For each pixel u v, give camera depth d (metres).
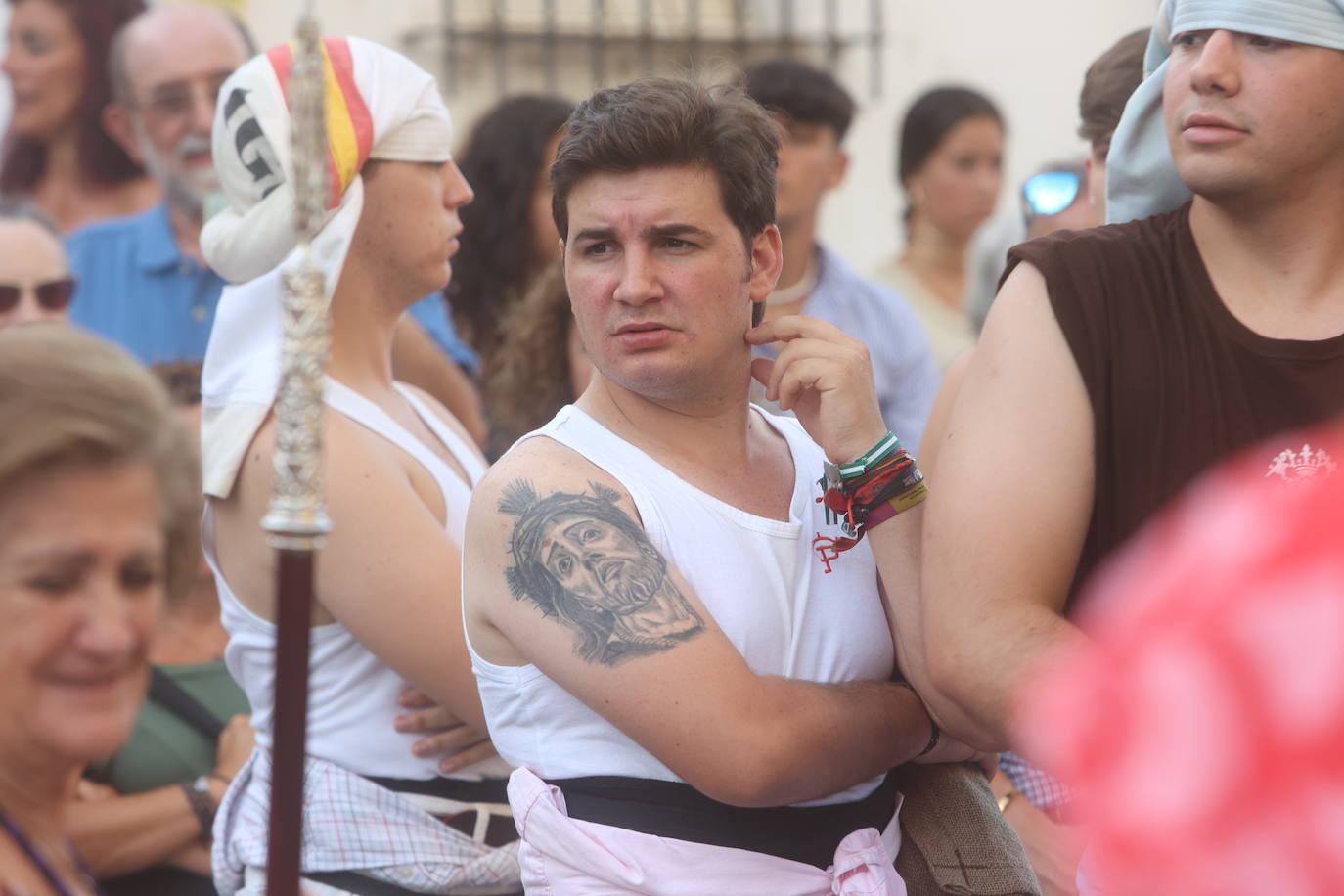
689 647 4.97
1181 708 1.80
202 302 10.60
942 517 4.91
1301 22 4.66
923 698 5.40
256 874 6.23
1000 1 17.11
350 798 6.12
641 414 5.41
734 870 5.11
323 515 3.66
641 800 5.14
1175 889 1.81
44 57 11.85
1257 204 4.85
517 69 16.30
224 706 7.69
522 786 5.28
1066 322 4.94
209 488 6.23
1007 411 4.93
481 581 5.28
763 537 5.34
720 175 5.24
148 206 12.02
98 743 3.63
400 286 6.60
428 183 6.55
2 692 3.58
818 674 5.41
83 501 3.52
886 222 17.05
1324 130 4.72
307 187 3.59
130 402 3.58
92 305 10.66
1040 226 9.48
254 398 6.23
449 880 6.09
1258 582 1.78
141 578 3.67
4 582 3.53
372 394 6.52
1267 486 1.91
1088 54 17.31
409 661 5.95
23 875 3.59
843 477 5.40
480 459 7.00
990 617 4.76
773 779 4.95
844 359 5.44
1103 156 7.21
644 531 5.19
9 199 11.96
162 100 10.54
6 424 3.45
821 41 16.86
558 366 9.66
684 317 5.22
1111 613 1.94
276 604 3.63
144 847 7.36
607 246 5.28
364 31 15.69
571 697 5.19
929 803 5.79
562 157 5.31
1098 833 1.89
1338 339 4.81
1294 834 1.75
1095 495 4.98
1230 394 4.88
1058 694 1.97
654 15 16.58
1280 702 1.75
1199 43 4.87
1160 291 5.00
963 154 13.33
